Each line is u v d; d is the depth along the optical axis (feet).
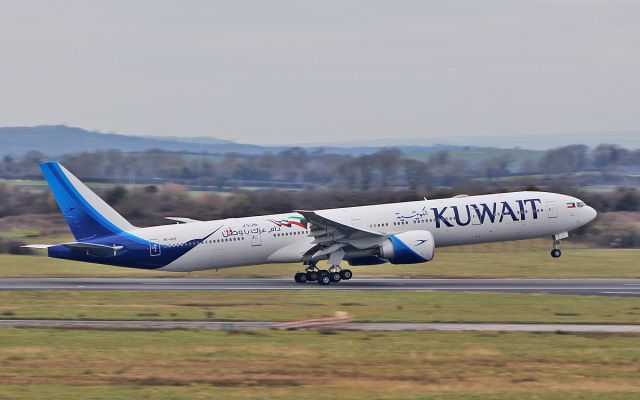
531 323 533.55
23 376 383.24
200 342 465.06
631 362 410.31
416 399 340.80
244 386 363.35
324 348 445.37
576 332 497.05
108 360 417.08
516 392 352.08
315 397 343.87
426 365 403.34
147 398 342.44
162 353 433.07
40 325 533.14
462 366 401.49
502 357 422.00
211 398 342.23
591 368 397.39
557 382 369.71
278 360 414.62
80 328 518.78
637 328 514.68
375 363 407.85
